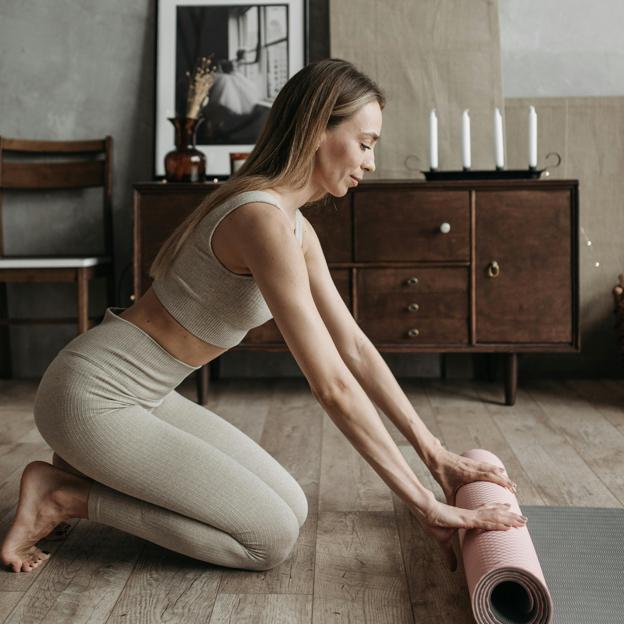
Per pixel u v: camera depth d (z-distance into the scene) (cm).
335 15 371
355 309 338
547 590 145
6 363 397
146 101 386
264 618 156
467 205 330
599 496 222
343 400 154
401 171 371
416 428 189
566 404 335
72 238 395
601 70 377
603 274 379
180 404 201
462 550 163
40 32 386
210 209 165
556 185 327
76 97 388
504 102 374
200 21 379
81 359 171
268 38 377
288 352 395
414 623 154
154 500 173
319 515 211
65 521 208
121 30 384
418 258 334
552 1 376
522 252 330
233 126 380
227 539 174
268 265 153
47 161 392
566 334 332
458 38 368
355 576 175
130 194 391
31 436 291
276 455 266
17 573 177
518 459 259
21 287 398
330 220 336
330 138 160
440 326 336
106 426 169
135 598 165
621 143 373
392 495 226
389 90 370
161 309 171
